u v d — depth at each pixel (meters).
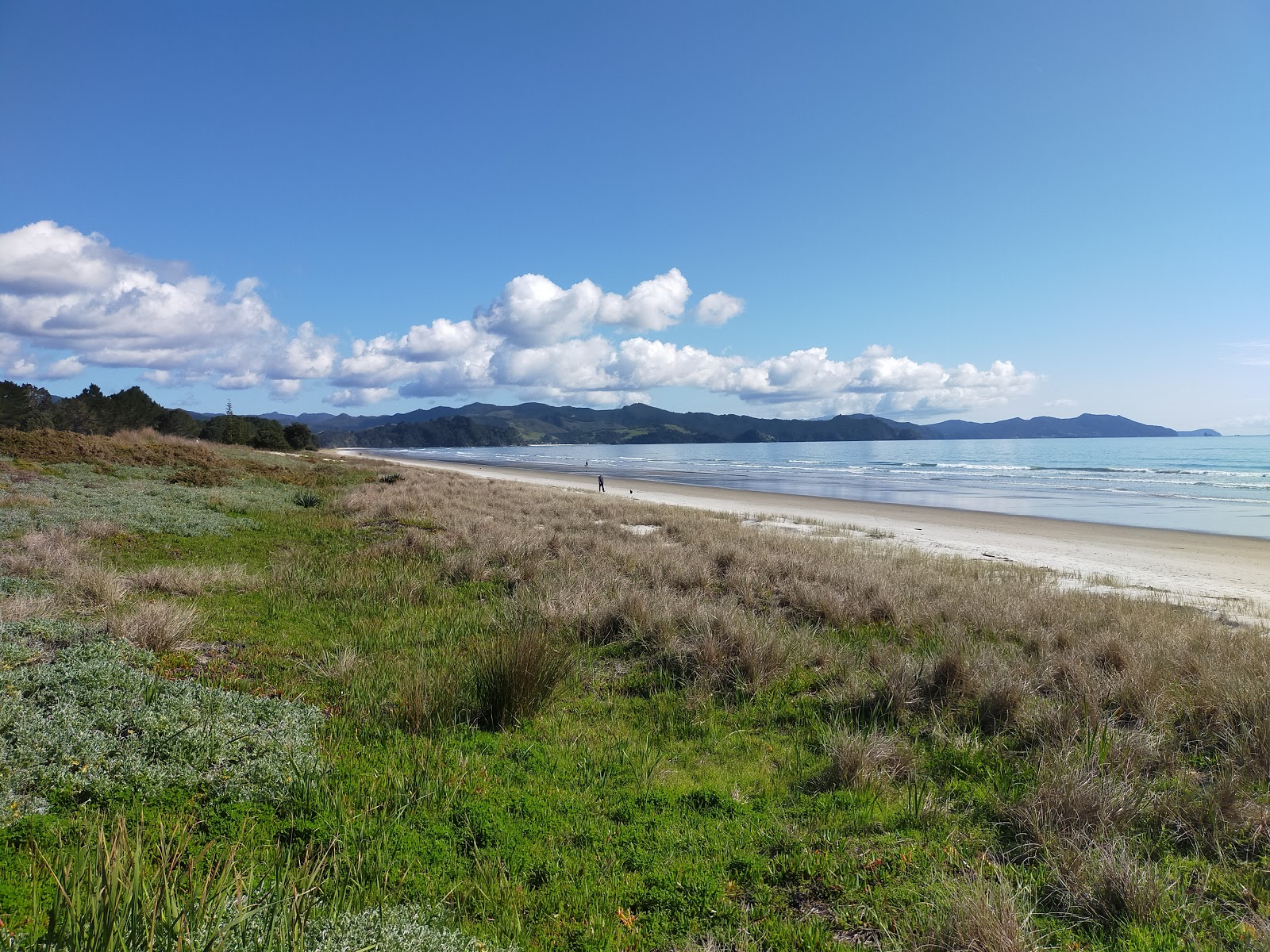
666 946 3.29
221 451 37.97
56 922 2.55
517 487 35.06
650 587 11.16
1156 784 4.94
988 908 3.32
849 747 5.24
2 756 4.16
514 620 8.95
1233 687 6.43
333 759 4.91
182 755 4.57
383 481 30.70
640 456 156.62
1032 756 5.42
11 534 11.87
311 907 3.12
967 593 11.34
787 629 8.93
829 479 62.28
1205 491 46.66
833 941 3.36
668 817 4.50
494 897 3.52
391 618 9.16
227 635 7.91
